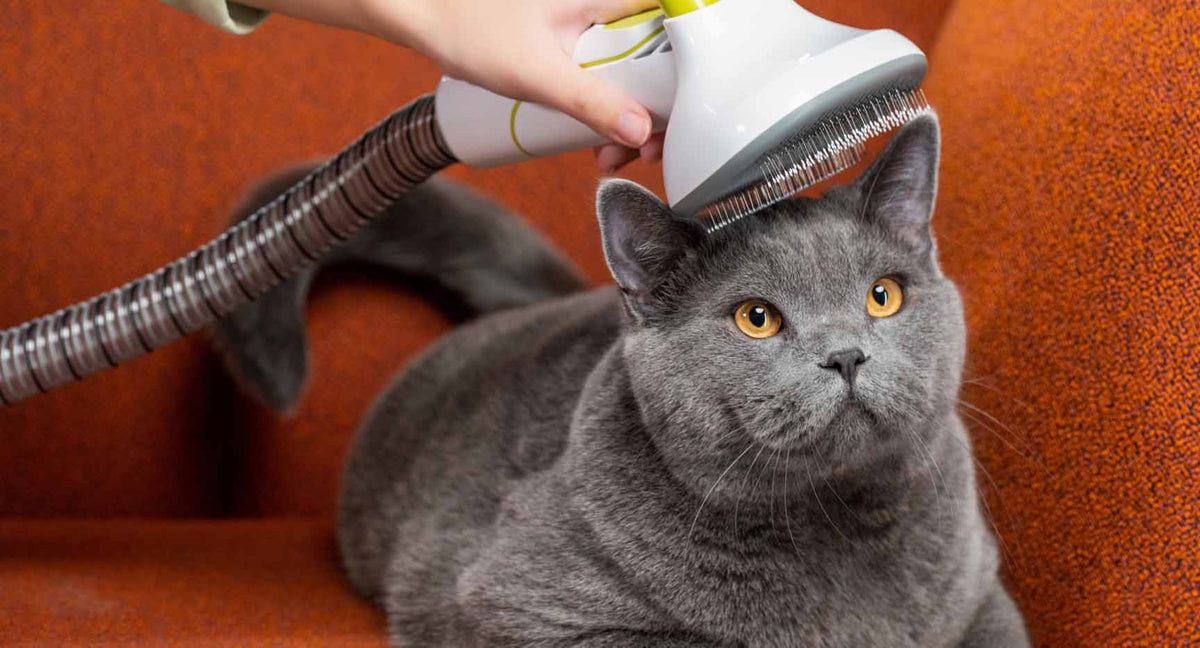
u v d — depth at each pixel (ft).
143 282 4.56
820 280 3.72
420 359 5.88
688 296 3.85
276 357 5.95
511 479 4.61
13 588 4.41
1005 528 4.49
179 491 6.38
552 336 5.18
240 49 6.27
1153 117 4.00
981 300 4.68
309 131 6.40
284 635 4.12
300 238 4.46
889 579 3.93
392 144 4.23
